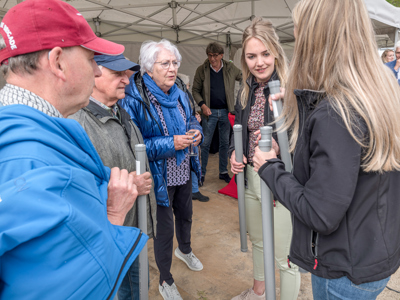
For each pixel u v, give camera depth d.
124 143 1.24
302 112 0.90
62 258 0.48
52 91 0.65
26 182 0.47
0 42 0.62
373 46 0.80
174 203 2.10
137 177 1.03
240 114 1.86
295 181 0.90
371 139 0.74
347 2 0.79
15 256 0.46
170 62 1.69
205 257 2.38
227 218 3.02
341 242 0.83
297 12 0.89
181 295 1.97
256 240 1.80
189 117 2.04
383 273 0.83
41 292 0.47
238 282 2.09
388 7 3.77
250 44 1.62
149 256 2.44
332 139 0.74
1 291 0.48
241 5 4.65
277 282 2.05
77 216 0.49
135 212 1.32
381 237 0.82
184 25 5.25
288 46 6.31
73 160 0.61
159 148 1.67
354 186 0.74
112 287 0.58
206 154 4.02
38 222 0.45
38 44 0.60
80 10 4.09
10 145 0.51
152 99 1.75
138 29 5.25
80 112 1.09
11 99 0.61
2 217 0.44
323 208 0.75
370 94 0.75
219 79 3.93
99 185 0.73
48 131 0.57
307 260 0.92
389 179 0.83
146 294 1.11
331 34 0.79
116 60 1.23
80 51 0.68
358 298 0.87
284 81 1.66
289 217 1.50
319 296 0.96
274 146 1.62
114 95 1.27
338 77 0.80
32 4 0.60
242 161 1.66
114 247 0.61
